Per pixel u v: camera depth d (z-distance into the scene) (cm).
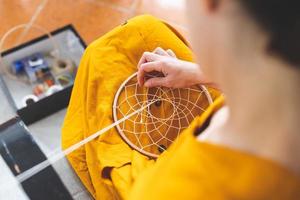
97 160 88
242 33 29
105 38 96
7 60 133
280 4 26
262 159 32
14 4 150
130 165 84
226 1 29
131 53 96
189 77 84
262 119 32
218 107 49
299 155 33
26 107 119
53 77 134
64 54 138
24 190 66
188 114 87
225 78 33
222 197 34
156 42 97
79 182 104
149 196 40
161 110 88
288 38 27
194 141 38
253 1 27
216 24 31
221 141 36
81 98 97
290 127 32
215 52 32
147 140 87
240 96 33
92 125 91
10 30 145
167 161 46
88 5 152
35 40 133
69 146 99
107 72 93
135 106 90
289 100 30
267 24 27
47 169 68
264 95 31
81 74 98
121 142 87
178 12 152
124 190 80
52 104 123
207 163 35
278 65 29
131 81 92
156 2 154
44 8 150
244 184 33
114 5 152
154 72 89
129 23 98
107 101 91
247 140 34
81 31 147
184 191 36
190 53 96
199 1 31
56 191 67
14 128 72
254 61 30
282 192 32
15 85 133
